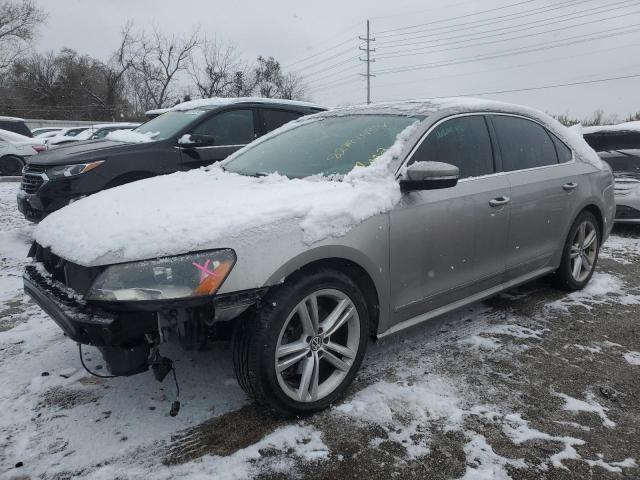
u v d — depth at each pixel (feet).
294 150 11.89
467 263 11.02
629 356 10.91
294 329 8.61
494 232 11.50
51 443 7.98
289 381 8.84
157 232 7.72
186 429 8.32
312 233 8.34
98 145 20.20
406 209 9.67
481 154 11.71
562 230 13.74
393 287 9.66
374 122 11.51
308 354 8.62
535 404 9.05
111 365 7.66
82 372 10.14
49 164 18.44
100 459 7.62
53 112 158.81
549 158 13.80
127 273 7.41
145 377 9.91
